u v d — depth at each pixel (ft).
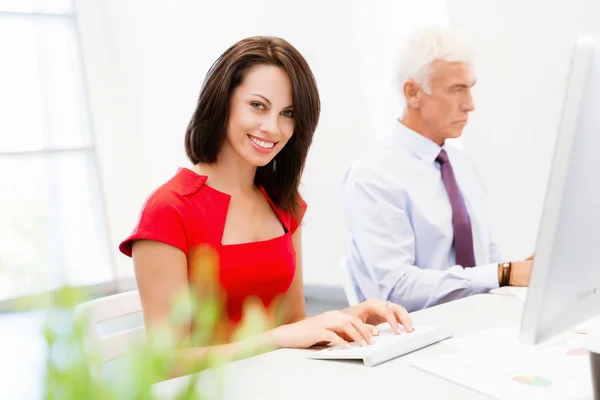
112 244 22.13
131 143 21.74
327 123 16.47
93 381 1.25
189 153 5.38
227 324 5.04
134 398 1.23
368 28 15.29
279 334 4.29
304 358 3.98
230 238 5.25
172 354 1.35
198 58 19.60
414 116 7.50
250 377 3.63
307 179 16.99
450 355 3.83
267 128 5.12
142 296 4.91
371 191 7.16
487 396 3.13
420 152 7.45
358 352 3.79
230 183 5.41
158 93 20.86
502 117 12.39
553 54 11.46
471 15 12.73
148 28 20.56
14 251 1.20
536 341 2.61
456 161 7.96
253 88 5.11
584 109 2.34
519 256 12.41
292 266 5.64
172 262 4.90
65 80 21.59
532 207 12.08
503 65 12.25
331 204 16.60
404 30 14.47
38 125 21.27
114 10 21.11
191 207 5.09
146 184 21.81
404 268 6.72
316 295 17.10
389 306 4.63
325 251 16.87
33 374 1.29
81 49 21.61
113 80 21.61
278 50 5.21
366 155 7.58
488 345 4.01
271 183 5.76
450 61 7.15
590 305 2.91
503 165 12.48
